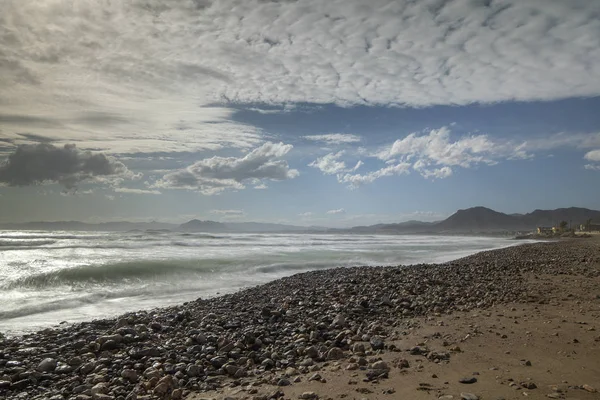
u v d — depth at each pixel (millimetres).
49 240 48438
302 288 15523
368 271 21328
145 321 10219
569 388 4547
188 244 47688
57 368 6660
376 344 7043
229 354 7098
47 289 16172
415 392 4668
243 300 13367
